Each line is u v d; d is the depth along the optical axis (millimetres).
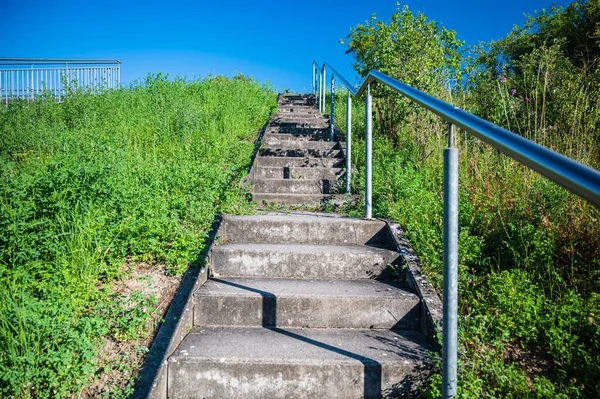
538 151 1439
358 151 7445
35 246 3436
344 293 3301
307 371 2643
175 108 9727
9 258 3363
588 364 2520
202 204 4559
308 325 3225
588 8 12680
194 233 4059
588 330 2869
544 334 2922
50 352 2391
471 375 2373
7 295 2707
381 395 2633
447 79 8125
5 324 2541
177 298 3178
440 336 2771
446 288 2051
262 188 6227
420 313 3195
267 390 2646
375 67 8742
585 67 6492
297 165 7242
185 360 2645
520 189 4621
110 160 5520
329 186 6246
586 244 3701
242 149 7695
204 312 3232
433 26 8328
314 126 10289
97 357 2656
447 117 2096
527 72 6785
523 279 3365
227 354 2719
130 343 2781
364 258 3779
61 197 3762
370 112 4449
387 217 4570
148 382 2443
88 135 7305
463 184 5141
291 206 5609
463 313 3172
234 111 10922
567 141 5234
